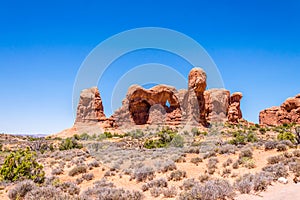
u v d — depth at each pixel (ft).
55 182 37.22
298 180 26.61
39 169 40.37
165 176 37.06
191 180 31.22
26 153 42.52
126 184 35.76
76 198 25.18
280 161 36.42
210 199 22.58
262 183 25.85
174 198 26.18
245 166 37.65
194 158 46.09
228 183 27.09
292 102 212.43
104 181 37.63
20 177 38.09
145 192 30.14
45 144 102.22
